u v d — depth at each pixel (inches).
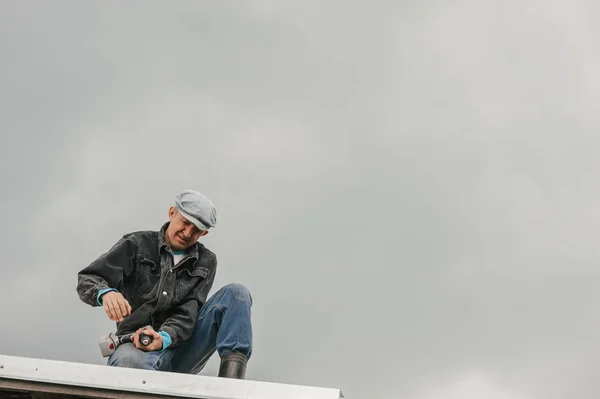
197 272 382.0
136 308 379.2
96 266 372.2
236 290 377.1
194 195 387.5
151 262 382.0
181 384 315.9
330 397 312.8
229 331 368.5
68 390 318.0
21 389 319.0
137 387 315.9
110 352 366.0
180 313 375.9
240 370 363.6
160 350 364.8
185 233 382.0
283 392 313.9
